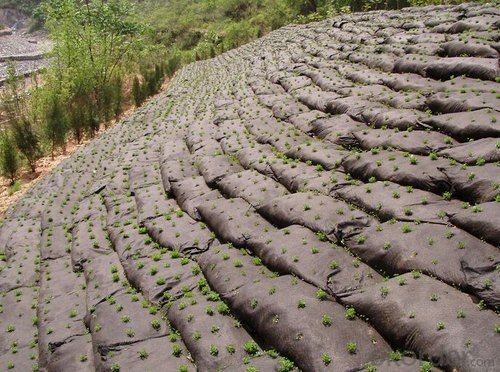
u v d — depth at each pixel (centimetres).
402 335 969
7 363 1346
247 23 8369
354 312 1088
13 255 1961
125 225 1955
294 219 1527
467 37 2458
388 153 1703
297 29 5253
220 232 1656
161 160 2556
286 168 1908
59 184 2658
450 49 2427
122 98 5262
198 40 9044
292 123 2434
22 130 3338
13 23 15912
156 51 7900
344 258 1282
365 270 1225
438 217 1277
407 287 1066
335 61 3156
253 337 1163
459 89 1948
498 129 1520
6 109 4466
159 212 1962
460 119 1675
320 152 1927
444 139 1655
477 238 1155
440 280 1077
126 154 2841
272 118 2608
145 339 1250
